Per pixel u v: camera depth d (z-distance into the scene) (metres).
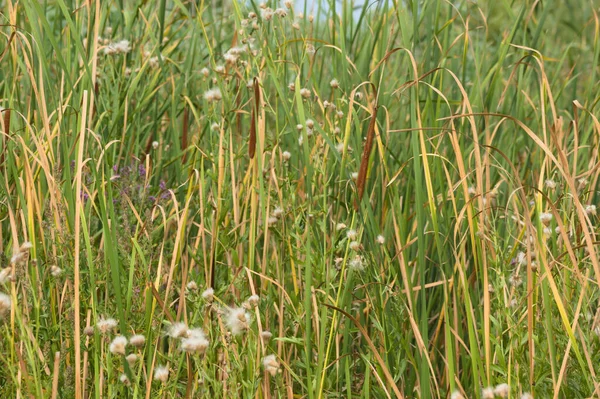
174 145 2.38
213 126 2.21
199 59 2.67
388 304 2.09
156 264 2.11
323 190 2.10
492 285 2.06
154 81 2.48
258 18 2.37
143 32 2.66
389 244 2.20
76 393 1.82
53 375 1.87
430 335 2.23
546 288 1.84
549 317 1.83
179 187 2.30
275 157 2.29
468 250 2.22
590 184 2.23
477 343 1.95
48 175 1.97
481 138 2.39
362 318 2.12
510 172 2.37
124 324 1.86
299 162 2.24
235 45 2.48
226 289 2.04
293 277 2.11
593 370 1.80
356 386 2.09
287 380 2.01
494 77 2.34
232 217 2.25
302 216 2.12
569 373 1.91
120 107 2.43
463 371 2.04
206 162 2.45
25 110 2.38
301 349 2.06
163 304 1.88
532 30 2.78
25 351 1.90
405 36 2.18
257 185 2.21
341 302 1.97
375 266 2.00
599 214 2.29
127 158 2.38
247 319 1.79
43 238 1.99
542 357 1.87
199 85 2.77
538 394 1.90
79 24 2.42
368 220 2.09
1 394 1.86
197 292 1.99
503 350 2.00
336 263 2.04
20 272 1.80
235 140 2.37
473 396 2.03
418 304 2.17
